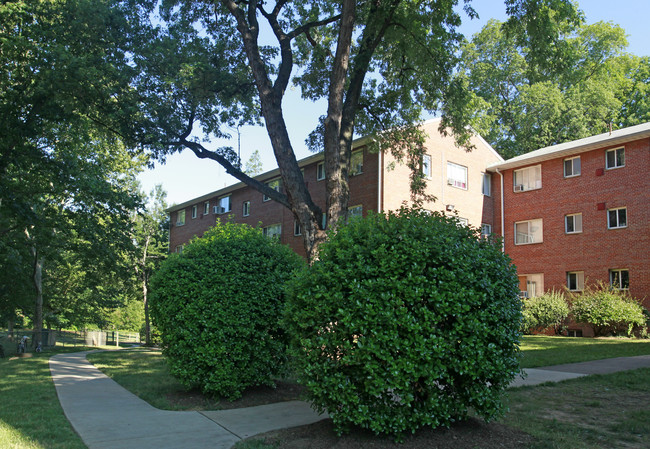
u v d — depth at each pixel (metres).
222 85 17.27
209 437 5.81
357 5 15.80
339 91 13.68
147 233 36.59
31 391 9.26
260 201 31.47
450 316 5.50
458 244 5.80
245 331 7.79
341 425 5.69
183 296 7.90
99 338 36.25
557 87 35.81
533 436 5.52
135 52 16.28
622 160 22.53
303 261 8.98
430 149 25.02
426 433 5.57
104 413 7.16
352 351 5.27
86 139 18.16
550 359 12.17
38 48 15.26
